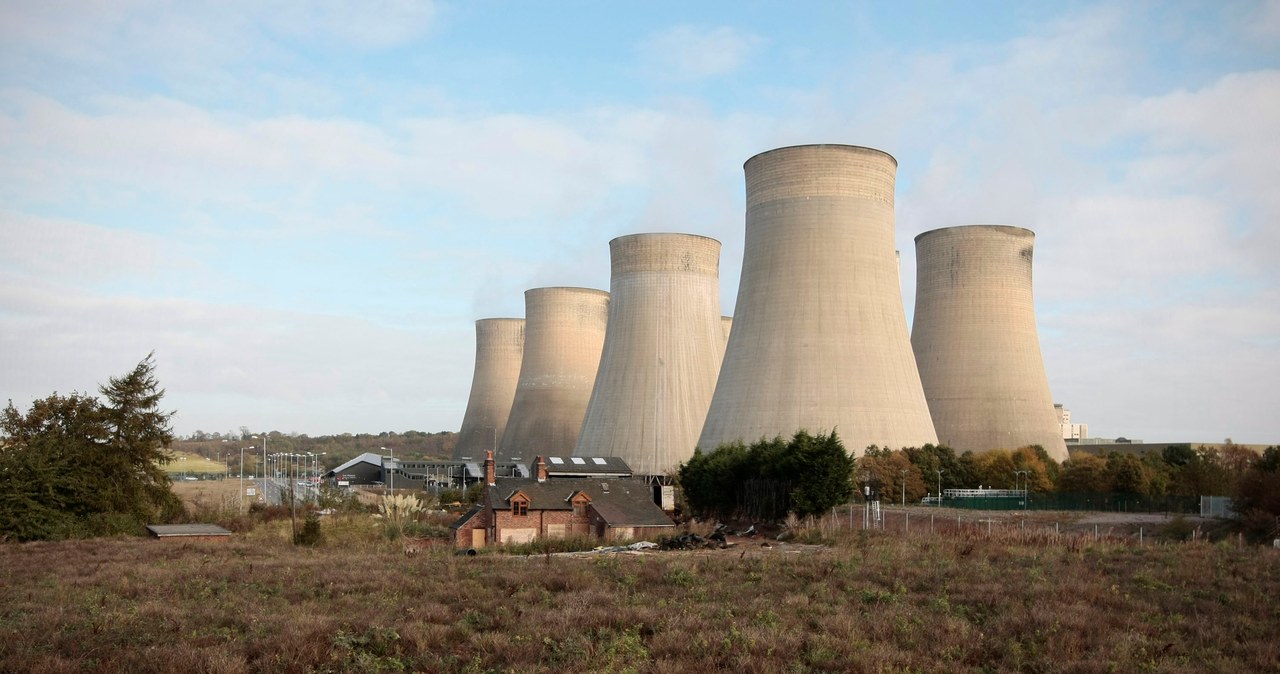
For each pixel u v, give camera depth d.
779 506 50.84
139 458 54.47
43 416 53.66
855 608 20.28
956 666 15.13
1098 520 56.41
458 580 26.02
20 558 36.72
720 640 16.38
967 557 30.94
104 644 16.94
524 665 15.19
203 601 22.97
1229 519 51.53
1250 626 18.45
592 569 28.55
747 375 77.31
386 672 15.45
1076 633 17.27
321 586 25.69
